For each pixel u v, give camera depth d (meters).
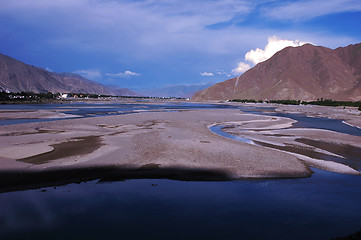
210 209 8.20
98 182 10.37
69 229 6.85
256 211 8.13
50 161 12.90
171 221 7.38
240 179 11.10
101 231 6.75
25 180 10.32
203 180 10.86
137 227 7.03
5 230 6.72
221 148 16.67
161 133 22.75
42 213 7.67
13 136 20.27
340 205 8.71
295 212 8.13
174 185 10.22
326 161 14.63
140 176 11.13
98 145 17.00
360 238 6.29
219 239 6.51
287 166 13.07
